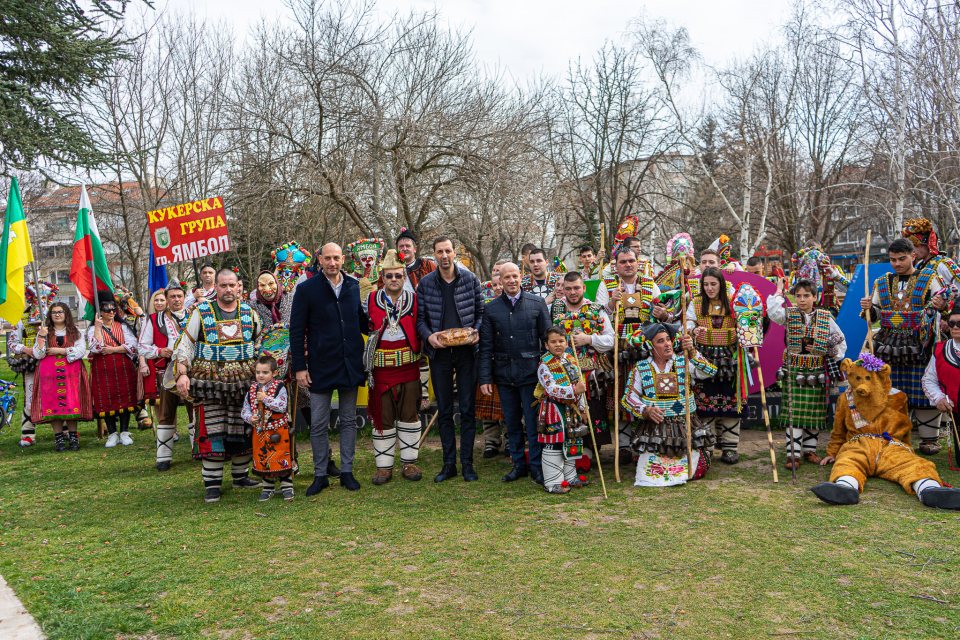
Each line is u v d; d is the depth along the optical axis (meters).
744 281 7.47
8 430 9.21
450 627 2.99
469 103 17.81
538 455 5.47
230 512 4.99
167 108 19.45
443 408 5.73
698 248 33.56
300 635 2.96
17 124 12.41
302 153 15.59
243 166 15.78
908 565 3.44
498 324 5.59
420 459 6.61
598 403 5.90
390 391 5.74
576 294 5.79
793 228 27.92
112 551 4.18
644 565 3.61
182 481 6.06
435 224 19.45
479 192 17.12
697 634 2.83
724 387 5.73
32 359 7.96
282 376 5.54
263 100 16.64
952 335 5.14
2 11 12.16
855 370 5.29
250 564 3.87
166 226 7.23
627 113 27.09
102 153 13.82
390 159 16.72
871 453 5.08
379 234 17.98
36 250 26.88
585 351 5.90
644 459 5.33
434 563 3.78
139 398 7.97
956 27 12.82
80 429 9.24
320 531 4.45
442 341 5.47
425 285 5.76
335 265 5.41
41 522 4.88
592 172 28.27
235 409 5.36
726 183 29.55
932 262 5.80
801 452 5.82
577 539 4.08
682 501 4.80
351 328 5.52
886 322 6.05
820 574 3.38
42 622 3.15
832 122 24.98
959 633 2.74
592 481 5.52
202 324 5.27
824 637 2.76
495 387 6.44
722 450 5.98
